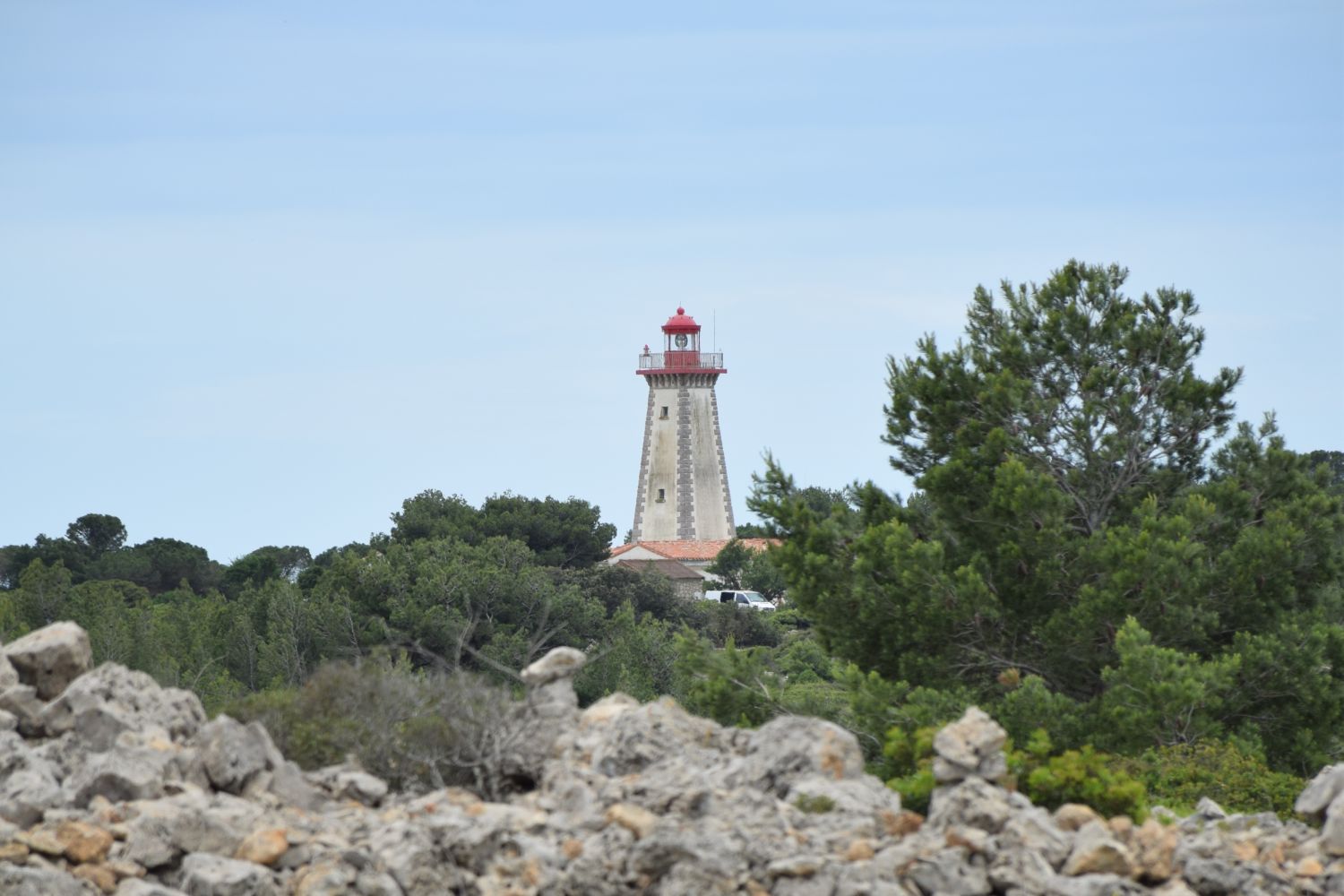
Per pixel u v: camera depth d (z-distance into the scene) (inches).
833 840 2491.4
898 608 5388.8
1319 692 5113.2
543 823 2581.2
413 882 2399.1
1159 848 2613.2
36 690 3112.7
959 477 5625.0
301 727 3043.8
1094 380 5905.5
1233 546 5536.4
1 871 2336.4
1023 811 2578.7
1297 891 2677.2
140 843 2452.0
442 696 3110.2
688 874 2369.6
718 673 5359.3
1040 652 5398.6
